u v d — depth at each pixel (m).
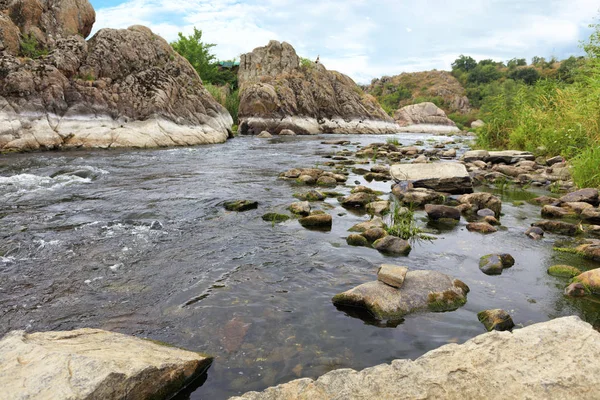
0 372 1.87
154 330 2.77
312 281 3.61
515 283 3.60
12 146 12.35
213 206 6.29
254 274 3.74
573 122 10.88
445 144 21.28
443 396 1.78
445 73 102.75
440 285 3.31
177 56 20.42
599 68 9.55
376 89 104.94
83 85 15.25
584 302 3.21
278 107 30.22
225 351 2.52
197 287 3.45
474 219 5.86
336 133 33.38
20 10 15.91
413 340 2.67
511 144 14.08
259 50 38.56
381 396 1.81
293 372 2.32
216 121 20.42
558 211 5.95
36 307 3.08
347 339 2.67
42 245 4.41
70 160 11.05
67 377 1.82
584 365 1.83
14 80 13.25
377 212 5.99
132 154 12.99
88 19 19.16
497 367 1.89
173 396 2.11
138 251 4.29
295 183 8.41
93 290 3.38
